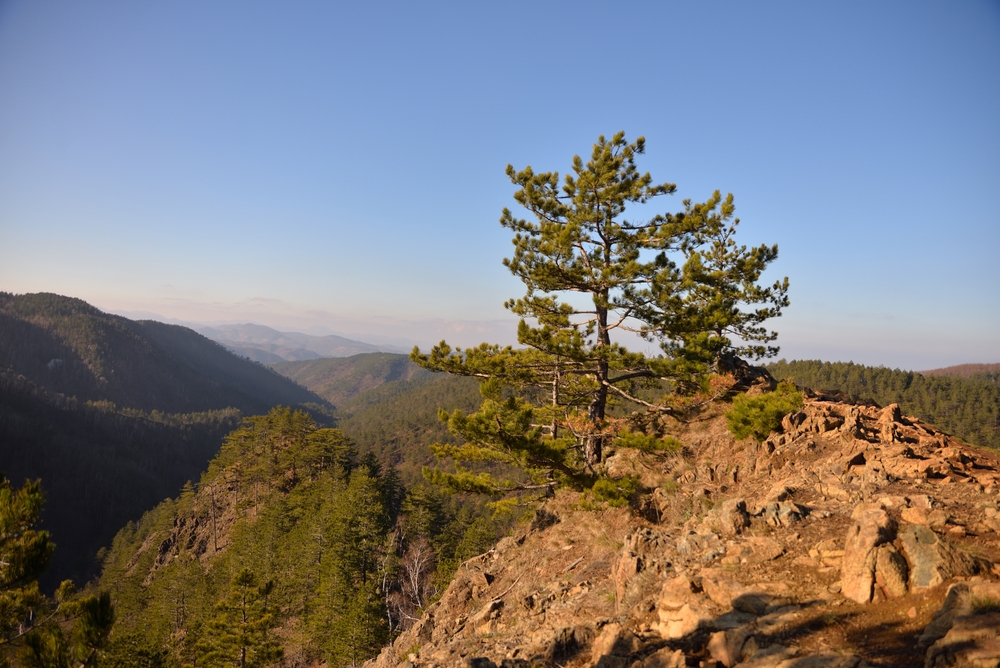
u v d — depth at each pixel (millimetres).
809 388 20016
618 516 14484
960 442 12727
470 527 54594
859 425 12383
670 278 16688
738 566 8008
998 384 164125
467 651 10086
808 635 5922
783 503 9367
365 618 35000
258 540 63969
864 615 6000
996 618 4902
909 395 139625
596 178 17891
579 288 18844
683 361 16391
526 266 18875
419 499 62156
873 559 6465
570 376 21297
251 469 87562
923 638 5160
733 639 6238
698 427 18234
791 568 7535
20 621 10406
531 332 17625
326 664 39406
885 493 8891
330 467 78938
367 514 51406
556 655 8227
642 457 17344
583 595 10539
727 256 24531
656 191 18469
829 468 10992
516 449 15164
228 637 36156
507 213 19297
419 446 188750
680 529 11086
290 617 48312
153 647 43156
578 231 18016
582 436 18125
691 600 7594
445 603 14758
